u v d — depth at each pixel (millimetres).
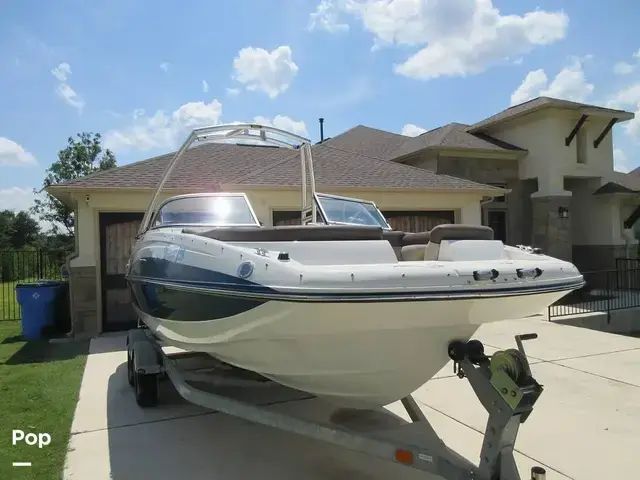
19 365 6637
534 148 14773
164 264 3875
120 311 9141
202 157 11203
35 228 47688
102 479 3430
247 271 2836
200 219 4680
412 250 4172
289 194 9703
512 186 15336
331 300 2521
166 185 9094
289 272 2641
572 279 3125
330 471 3566
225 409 3547
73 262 8711
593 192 15297
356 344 2883
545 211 14398
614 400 4934
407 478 3459
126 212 9125
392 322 2740
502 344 7512
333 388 3248
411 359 3037
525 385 2664
